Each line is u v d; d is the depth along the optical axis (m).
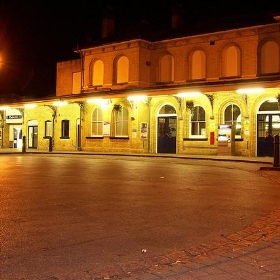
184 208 7.98
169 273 4.32
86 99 29.62
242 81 24.39
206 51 27.58
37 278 4.19
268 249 5.20
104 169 16.39
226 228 6.40
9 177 13.14
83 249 5.22
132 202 8.59
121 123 29.98
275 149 17.05
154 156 25.27
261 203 8.59
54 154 28.70
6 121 38.88
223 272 4.36
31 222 6.68
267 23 25.00
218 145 25.31
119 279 4.16
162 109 28.59
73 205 8.18
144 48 29.73
